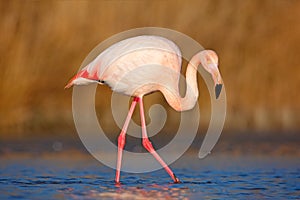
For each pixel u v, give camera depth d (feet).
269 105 88.02
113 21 83.61
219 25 86.48
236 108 87.15
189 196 46.91
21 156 67.92
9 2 82.64
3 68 82.02
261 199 46.06
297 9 90.22
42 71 82.94
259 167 61.36
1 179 53.67
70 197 46.14
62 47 82.94
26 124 82.89
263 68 87.92
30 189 49.11
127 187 50.60
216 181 53.47
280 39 88.94
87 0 83.61
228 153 71.67
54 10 83.20
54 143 76.59
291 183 52.49
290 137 81.97
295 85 88.48
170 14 85.05
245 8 88.02
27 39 82.64
